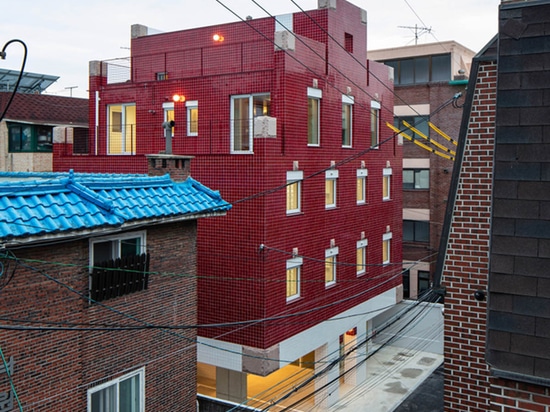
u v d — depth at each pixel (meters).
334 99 23.61
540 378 7.46
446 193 35.44
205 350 20.92
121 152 25.59
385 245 28.69
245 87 21.53
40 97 32.66
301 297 21.67
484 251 11.48
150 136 24.30
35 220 10.66
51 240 11.02
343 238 24.41
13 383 10.76
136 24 28.75
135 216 12.34
